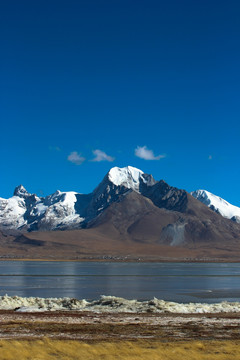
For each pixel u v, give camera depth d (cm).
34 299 6506
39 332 3881
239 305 6488
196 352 3070
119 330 4056
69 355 2923
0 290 10425
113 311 5712
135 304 6219
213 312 5747
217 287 12006
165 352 3023
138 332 3959
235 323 4634
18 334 3762
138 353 2997
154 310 5734
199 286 12338
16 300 6319
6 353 2853
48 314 5244
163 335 3822
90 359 2823
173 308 5859
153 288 11431
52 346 3142
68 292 9994
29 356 2838
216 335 3850
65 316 5075
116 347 3198
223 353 3055
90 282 13500
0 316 4956
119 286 11975
